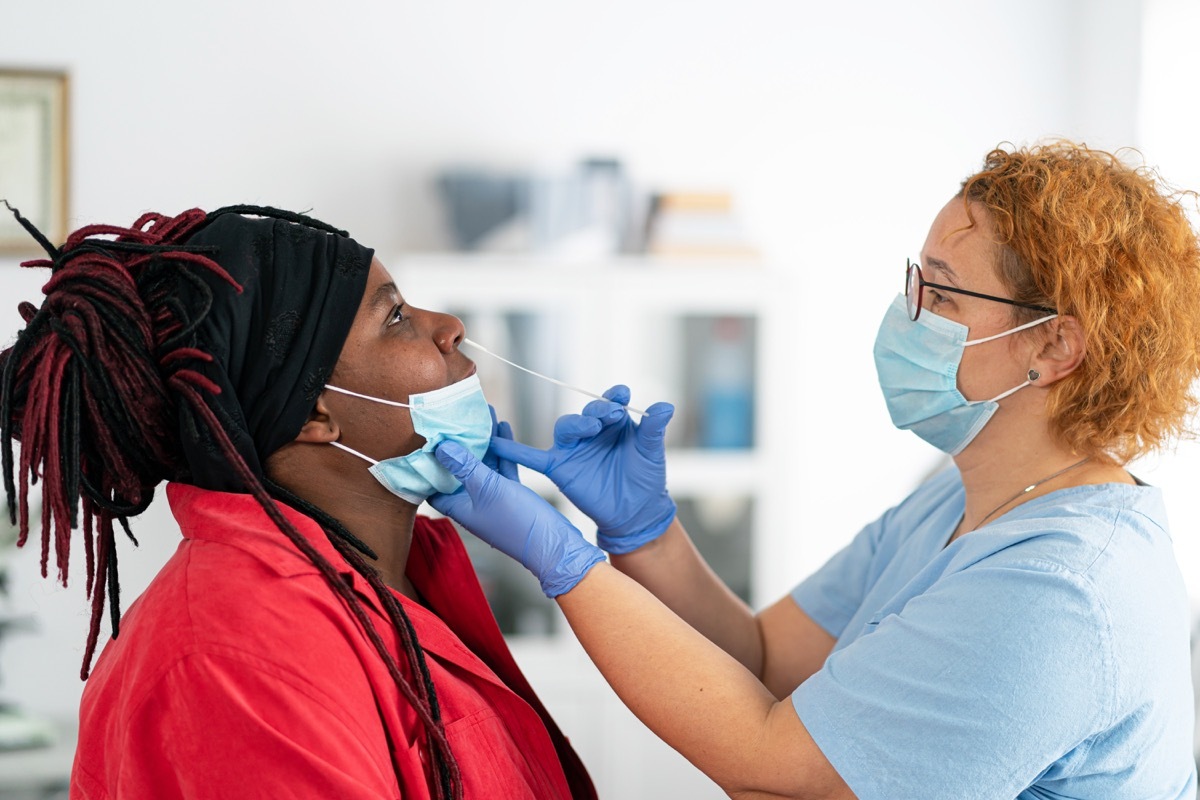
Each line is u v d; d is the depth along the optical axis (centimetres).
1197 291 111
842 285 316
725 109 307
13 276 276
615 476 131
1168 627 103
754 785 106
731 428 282
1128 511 106
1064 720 97
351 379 101
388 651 95
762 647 149
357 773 87
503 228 281
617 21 301
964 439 120
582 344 273
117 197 282
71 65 278
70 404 89
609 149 303
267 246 98
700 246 284
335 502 103
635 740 280
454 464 106
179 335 91
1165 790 108
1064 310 108
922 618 103
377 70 291
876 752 100
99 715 94
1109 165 116
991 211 114
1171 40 278
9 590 266
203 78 284
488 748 101
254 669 86
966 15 313
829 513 322
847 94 311
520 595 277
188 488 98
